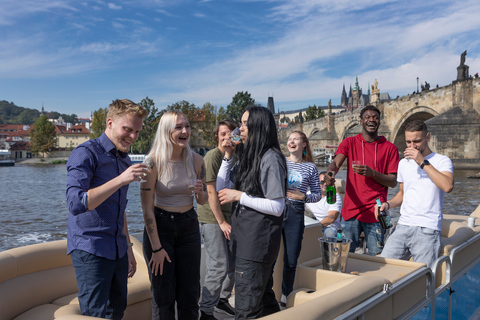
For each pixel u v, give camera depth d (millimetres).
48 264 2885
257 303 2131
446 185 3197
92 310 2135
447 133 48281
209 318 3268
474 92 47062
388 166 4023
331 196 3619
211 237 3316
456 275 3264
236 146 2564
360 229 4094
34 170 86688
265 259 2105
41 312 2555
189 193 2637
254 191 2121
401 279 2348
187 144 2609
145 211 2498
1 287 2520
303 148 3543
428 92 51906
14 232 20578
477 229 3922
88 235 2162
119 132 2252
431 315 2713
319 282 2629
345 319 1749
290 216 3074
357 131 71125
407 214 3518
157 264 2512
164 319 2594
